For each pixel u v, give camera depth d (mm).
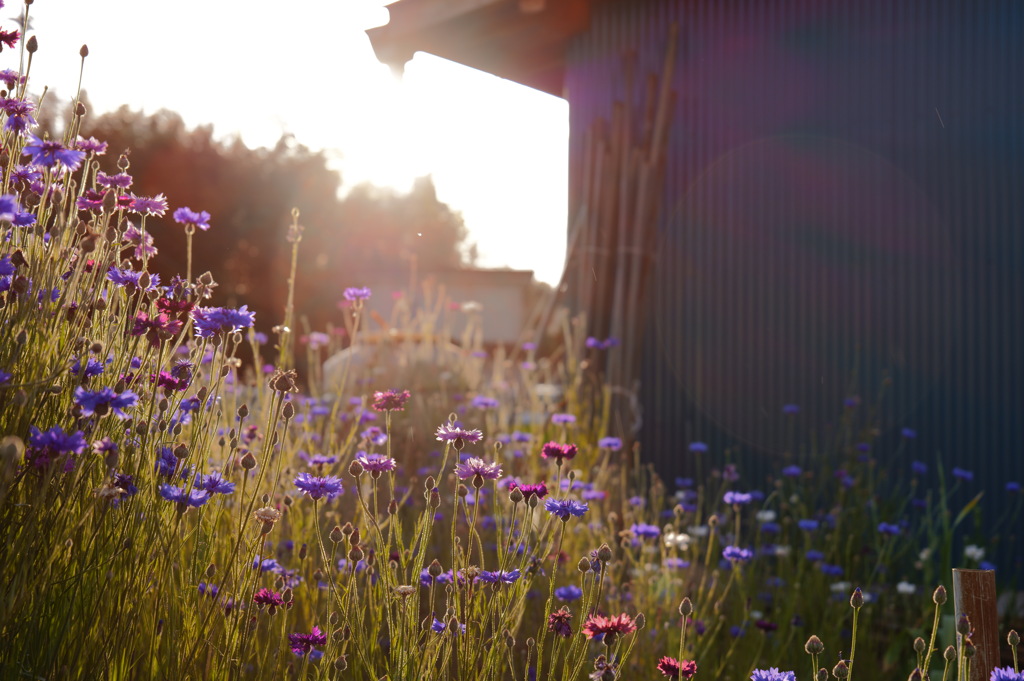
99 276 2189
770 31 6840
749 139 6898
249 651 2279
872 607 4316
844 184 6461
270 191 27109
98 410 1884
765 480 6668
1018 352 5656
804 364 6566
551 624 2367
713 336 7016
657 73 7293
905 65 6223
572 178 7605
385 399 2496
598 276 6645
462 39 7902
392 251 32969
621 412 6336
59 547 1977
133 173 24750
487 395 6320
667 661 2252
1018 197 5703
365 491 3098
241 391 4020
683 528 5707
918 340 6082
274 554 2879
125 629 1970
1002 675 2029
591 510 4301
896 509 5766
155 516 2080
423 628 2314
